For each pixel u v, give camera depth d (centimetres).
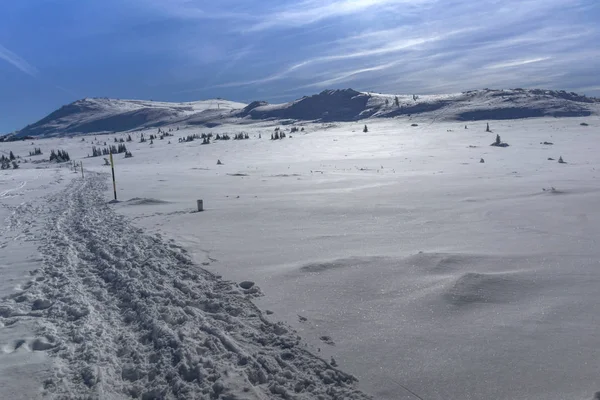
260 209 1642
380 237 1127
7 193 2738
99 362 524
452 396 431
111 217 1592
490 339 538
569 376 452
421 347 527
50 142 15075
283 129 15725
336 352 527
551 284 712
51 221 1559
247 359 516
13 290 797
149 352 545
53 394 462
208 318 637
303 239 1127
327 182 2673
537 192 1842
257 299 709
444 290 686
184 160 6681
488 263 836
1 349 564
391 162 4350
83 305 709
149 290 754
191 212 1645
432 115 17212
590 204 1483
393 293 701
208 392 455
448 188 2119
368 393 444
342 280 771
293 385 466
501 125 10919
